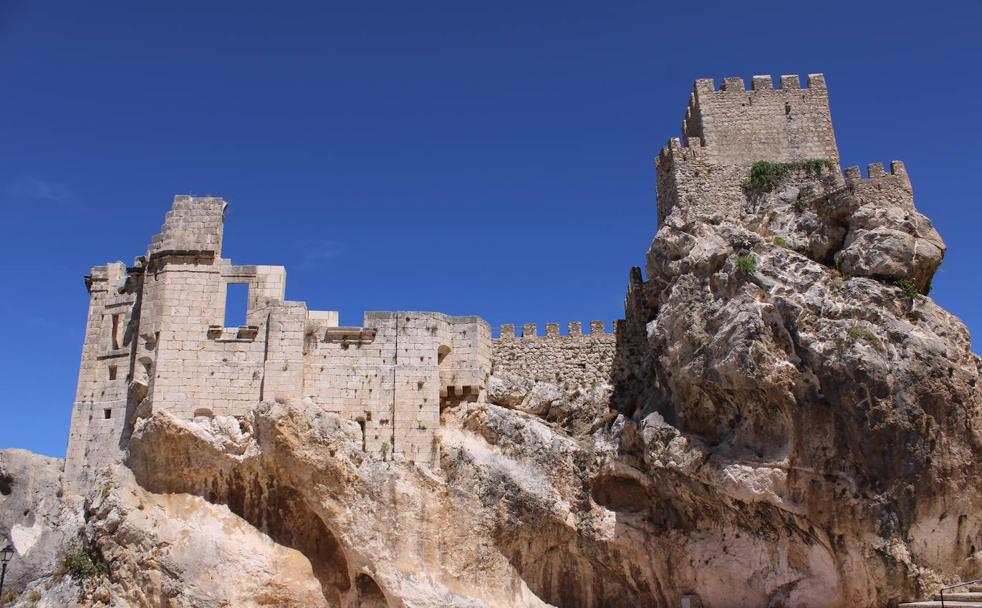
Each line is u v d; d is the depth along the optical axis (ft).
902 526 133.69
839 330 138.92
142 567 140.26
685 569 153.99
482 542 152.35
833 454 137.69
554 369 176.35
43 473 169.17
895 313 143.33
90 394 162.20
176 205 162.71
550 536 156.04
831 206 157.58
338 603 146.92
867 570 135.13
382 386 158.61
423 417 157.58
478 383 164.14
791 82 177.88
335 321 168.04
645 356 172.65
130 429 156.56
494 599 150.00
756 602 148.05
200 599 138.10
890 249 147.02
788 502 139.23
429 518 149.38
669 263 161.38
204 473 148.87
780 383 139.44
